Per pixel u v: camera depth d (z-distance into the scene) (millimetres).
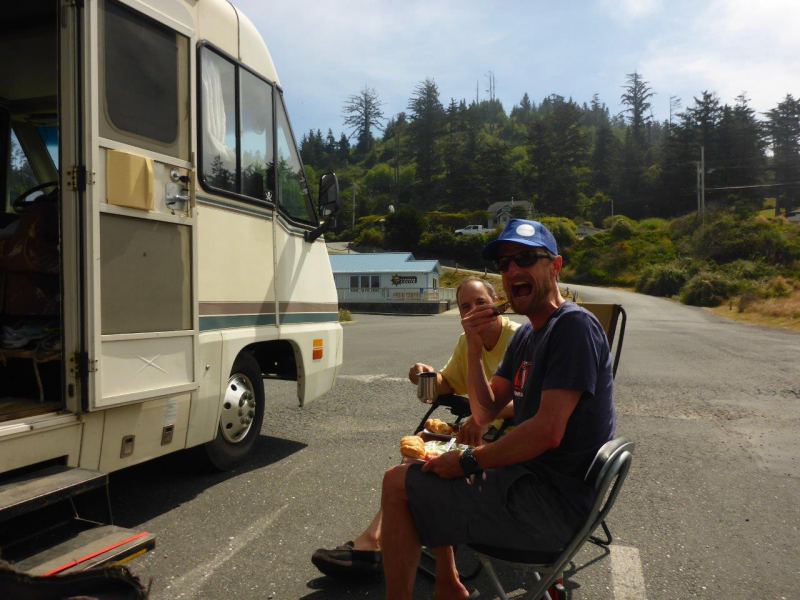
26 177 5574
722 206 92438
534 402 2443
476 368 2900
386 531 2434
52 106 5438
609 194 127688
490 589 3273
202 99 4496
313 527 4004
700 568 3539
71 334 3350
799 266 63125
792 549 3801
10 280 4219
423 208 125500
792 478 5168
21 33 5039
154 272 3791
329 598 3152
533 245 2535
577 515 2385
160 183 3859
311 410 7516
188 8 4164
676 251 80188
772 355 14547
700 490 4836
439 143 132125
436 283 52156
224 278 4680
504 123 194125
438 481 2396
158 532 3893
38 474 3094
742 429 6824
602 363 2416
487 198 119312
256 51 5258
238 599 3129
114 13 3578
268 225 5285
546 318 2574
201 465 4926
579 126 126688
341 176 157875
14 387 3955
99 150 3432
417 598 3158
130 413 3734
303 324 5770
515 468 2410
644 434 6559
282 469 5160
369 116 185000
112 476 4922
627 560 3625
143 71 3773
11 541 2723
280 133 5598
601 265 81812
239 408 5090
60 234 3352
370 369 11305
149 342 3742
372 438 6191
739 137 110250
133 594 2266
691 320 32094
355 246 92250
